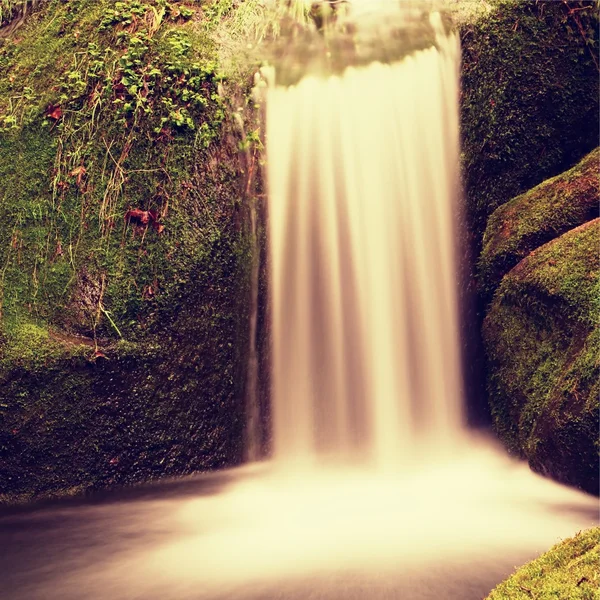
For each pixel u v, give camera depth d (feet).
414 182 22.99
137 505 20.10
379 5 23.38
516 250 22.66
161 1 22.21
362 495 20.61
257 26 22.59
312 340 22.63
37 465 20.51
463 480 21.39
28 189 20.98
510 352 21.94
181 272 20.72
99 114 21.07
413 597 14.42
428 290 23.21
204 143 21.01
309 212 22.44
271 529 18.37
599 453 17.90
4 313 20.38
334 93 22.33
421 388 23.09
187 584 15.64
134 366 20.56
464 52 23.68
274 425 22.84
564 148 24.70
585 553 12.75
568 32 24.20
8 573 16.53
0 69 22.67
